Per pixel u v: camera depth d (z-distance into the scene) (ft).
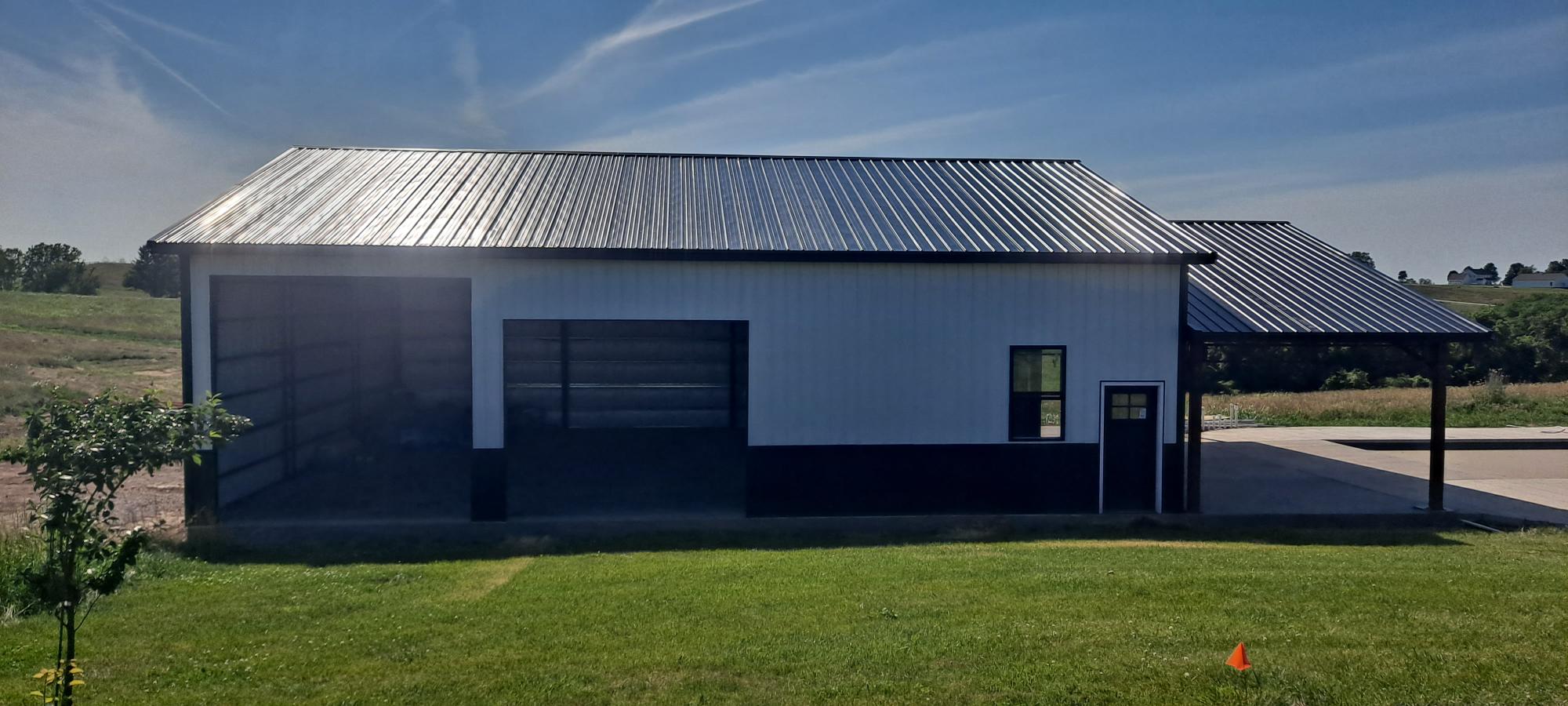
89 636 21.62
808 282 39.11
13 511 37.40
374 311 57.41
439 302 58.18
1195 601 23.32
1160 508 41.01
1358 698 16.85
